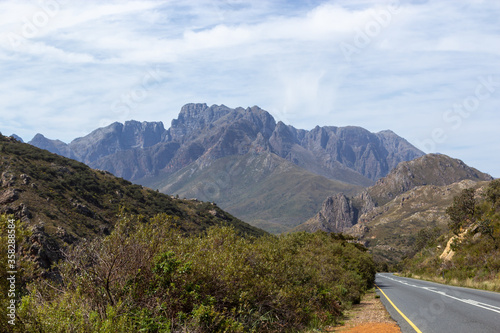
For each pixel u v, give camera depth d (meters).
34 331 4.80
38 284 5.39
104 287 6.02
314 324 10.73
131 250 6.63
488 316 10.05
